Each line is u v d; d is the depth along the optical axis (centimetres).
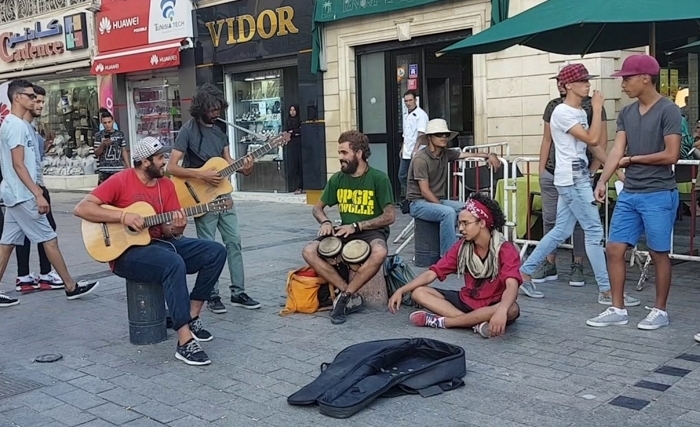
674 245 819
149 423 404
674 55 1075
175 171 598
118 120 1759
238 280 641
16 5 2017
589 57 973
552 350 495
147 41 1622
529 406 402
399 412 401
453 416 393
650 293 632
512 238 784
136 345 546
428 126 726
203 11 1499
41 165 711
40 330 599
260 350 523
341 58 1281
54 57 1917
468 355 491
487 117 1083
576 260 675
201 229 615
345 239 617
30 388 464
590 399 408
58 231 1174
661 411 388
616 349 491
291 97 1425
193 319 548
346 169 615
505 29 670
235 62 1465
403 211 776
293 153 1430
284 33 1359
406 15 1173
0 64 2109
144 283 540
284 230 1074
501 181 807
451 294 560
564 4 651
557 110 590
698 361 461
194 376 475
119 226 527
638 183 514
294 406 418
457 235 718
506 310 508
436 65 1198
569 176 591
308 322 589
